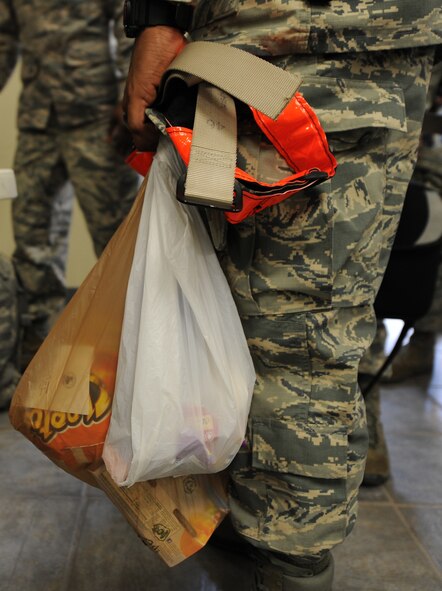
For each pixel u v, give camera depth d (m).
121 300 0.81
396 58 0.78
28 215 1.92
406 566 1.14
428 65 0.82
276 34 0.73
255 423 0.82
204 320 0.76
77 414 0.78
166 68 0.77
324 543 0.82
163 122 0.74
